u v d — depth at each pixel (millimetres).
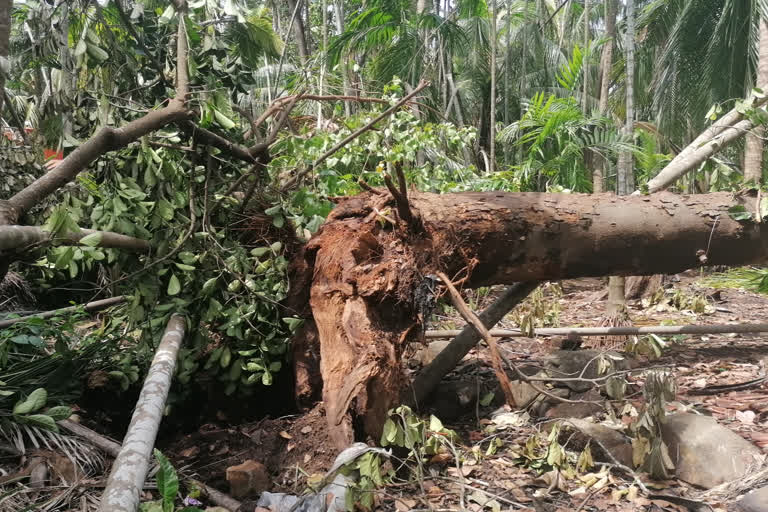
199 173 3406
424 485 2602
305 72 5992
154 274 3164
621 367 3836
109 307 3949
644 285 6875
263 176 3566
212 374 3324
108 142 2410
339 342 2760
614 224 3254
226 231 3506
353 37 9117
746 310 6211
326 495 2316
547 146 8508
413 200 3234
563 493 2564
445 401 3445
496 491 2572
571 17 17625
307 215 3586
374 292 2746
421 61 9828
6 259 2189
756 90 4086
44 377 3182
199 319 3277
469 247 3180
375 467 2285
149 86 3387
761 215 3273
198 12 3633
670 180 4309
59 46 3172
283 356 3408
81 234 2627
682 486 2584
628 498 2482
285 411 3457
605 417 3160
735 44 11016
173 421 3385
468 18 11578
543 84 13211
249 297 3242
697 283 7844
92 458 2699
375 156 5480
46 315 3656
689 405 3229
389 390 2629
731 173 4238
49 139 4379
